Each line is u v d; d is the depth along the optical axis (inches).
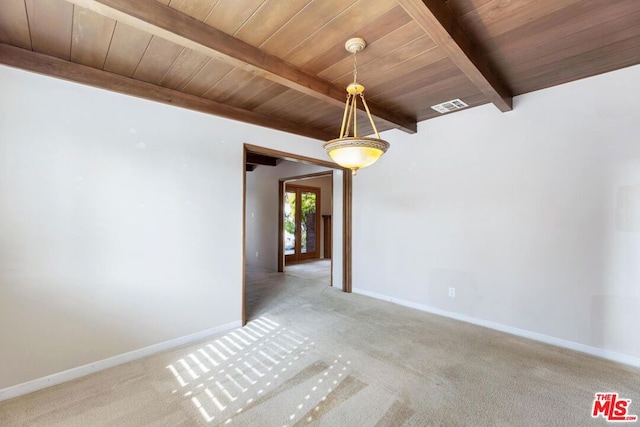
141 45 80.7
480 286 130.1
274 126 141.4
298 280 220.1
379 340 114.2
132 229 100.4
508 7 66.6
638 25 73.5
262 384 85.2
